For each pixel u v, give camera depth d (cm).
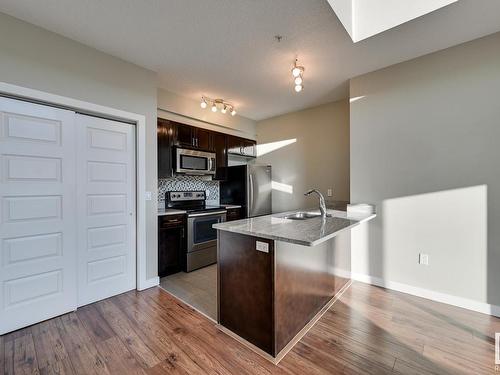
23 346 178
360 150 288
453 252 236
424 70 248
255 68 279
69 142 225
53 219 216
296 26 204
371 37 217
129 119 265
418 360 163
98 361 163
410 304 238
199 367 158
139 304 242
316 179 415
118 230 263
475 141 224
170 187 394
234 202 448
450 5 178
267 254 171
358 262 292
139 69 273
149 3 179
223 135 430
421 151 250
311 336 190
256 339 178
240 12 188
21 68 196
